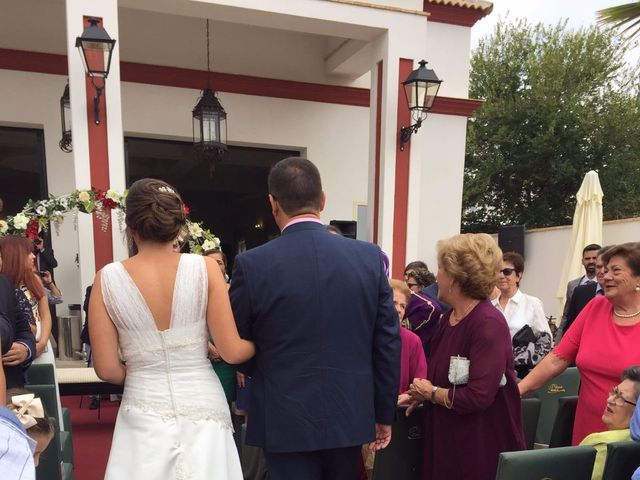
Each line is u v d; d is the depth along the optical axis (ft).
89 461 11.50
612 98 44.86
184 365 5.06
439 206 24.36
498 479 5.13
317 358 4.92
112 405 15.84
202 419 5.02
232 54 23.79
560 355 7.32
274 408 4.95
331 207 25.52
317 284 4.96
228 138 23.93
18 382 7.24
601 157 44.68
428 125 23.95
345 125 25.59
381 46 19.35
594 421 6.55
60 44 21.12
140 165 24.64
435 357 6.37
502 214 50.78
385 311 5.33
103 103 15.34
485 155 48.16
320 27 18.71
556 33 47.57
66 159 21.52
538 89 44.42
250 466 9.09
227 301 5.19
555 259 26.53
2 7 20.25
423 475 6.46
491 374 5.64
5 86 20.57
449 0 23.30
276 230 27.32
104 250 15.28
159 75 22.56
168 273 5.07
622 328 6.44
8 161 21.61
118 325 4.97
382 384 5.35
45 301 9.62
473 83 49.78
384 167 19.22
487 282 5.90
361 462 7.32
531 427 7.46
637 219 22.65
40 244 16.78
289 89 24.58
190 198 27.71
